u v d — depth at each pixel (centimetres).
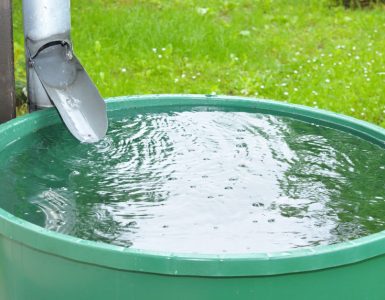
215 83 609
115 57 645
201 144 357
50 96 353
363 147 356
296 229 271
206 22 741
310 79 618
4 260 255
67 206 286
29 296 249
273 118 393
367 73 633
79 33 682
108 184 309
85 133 354
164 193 302
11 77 365
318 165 335
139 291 225
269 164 335
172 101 402
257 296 224
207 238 262
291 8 832
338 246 229
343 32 758
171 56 657
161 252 222
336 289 233
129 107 396
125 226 270
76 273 231
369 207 293
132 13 743
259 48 693
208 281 221
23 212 279
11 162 325
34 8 354
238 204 293
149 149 349
